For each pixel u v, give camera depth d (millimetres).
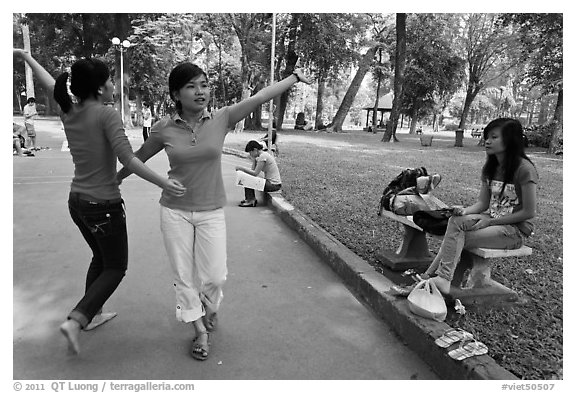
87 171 2736
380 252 4453
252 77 30141
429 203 4125
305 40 26484
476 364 2523
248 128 30312
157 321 3277
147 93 35719
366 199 7090
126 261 2924
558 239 5117
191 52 29359
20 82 43406
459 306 3268
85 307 2637
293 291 3877
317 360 2842
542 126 22344
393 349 2992
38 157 12078
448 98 34875
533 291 3678
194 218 2834
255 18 26109
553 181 9602
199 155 2766
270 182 7242
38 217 5941
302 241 5332
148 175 2672
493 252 3260
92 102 2699
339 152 15219
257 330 3195
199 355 2809
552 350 2781
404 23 22172
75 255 4527
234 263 4535
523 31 17812
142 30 25234
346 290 3920
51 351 2852
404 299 3320
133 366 2729
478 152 17391
